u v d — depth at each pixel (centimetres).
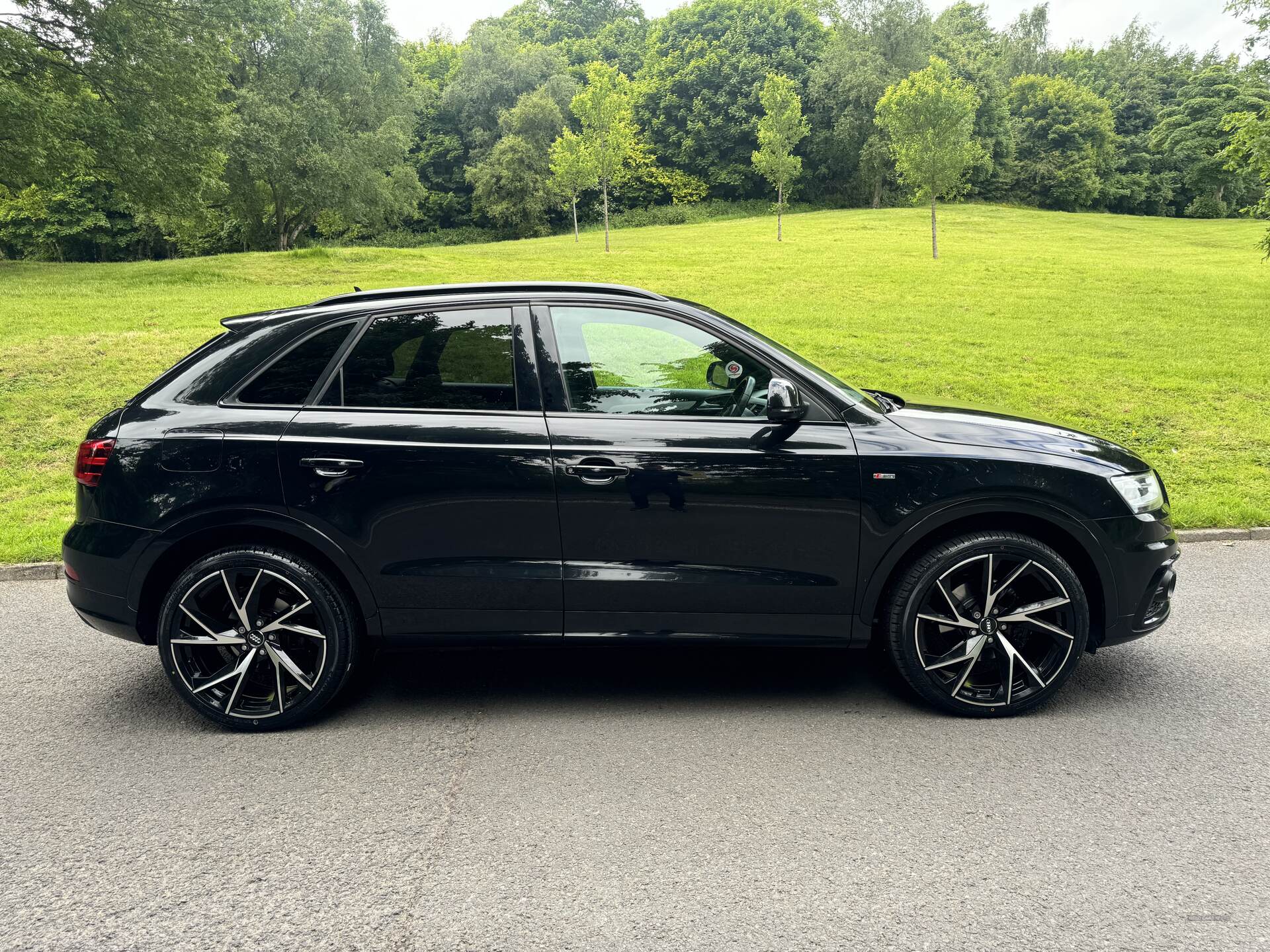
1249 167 1888
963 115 2759
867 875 239
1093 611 347
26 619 484
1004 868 242
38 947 215
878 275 2303
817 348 1302
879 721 340
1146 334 1440
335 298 353
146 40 2664
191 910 229
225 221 5284
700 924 219
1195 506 643
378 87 5372
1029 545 328
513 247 3944
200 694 341
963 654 336
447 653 429
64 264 2630
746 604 335
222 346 350
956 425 342
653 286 2166
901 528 328
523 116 7256
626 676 394
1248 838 256
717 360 339
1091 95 7969
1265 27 1786
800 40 8094
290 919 225
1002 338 1402
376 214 5147
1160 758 307
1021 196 7694
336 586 338
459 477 328
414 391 338
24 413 941
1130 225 4909
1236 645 415
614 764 308
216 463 330
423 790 292
